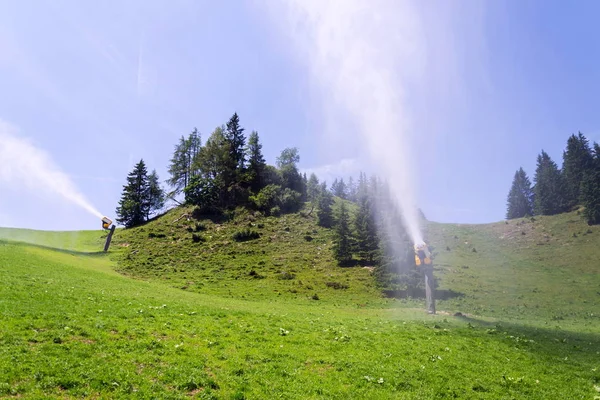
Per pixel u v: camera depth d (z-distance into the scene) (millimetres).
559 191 107812
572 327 39844
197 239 93312
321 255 82500
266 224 105000
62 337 17391
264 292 56781
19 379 13172
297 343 21953
